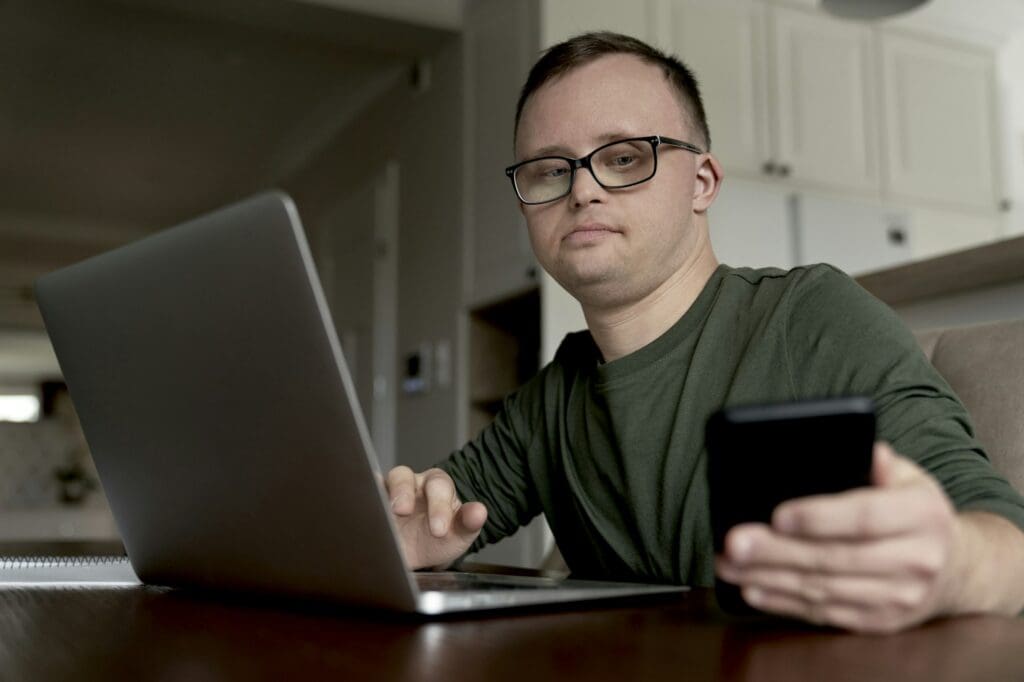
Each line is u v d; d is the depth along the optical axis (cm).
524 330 325
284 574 62
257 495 59
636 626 54
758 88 322
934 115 364
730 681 39
